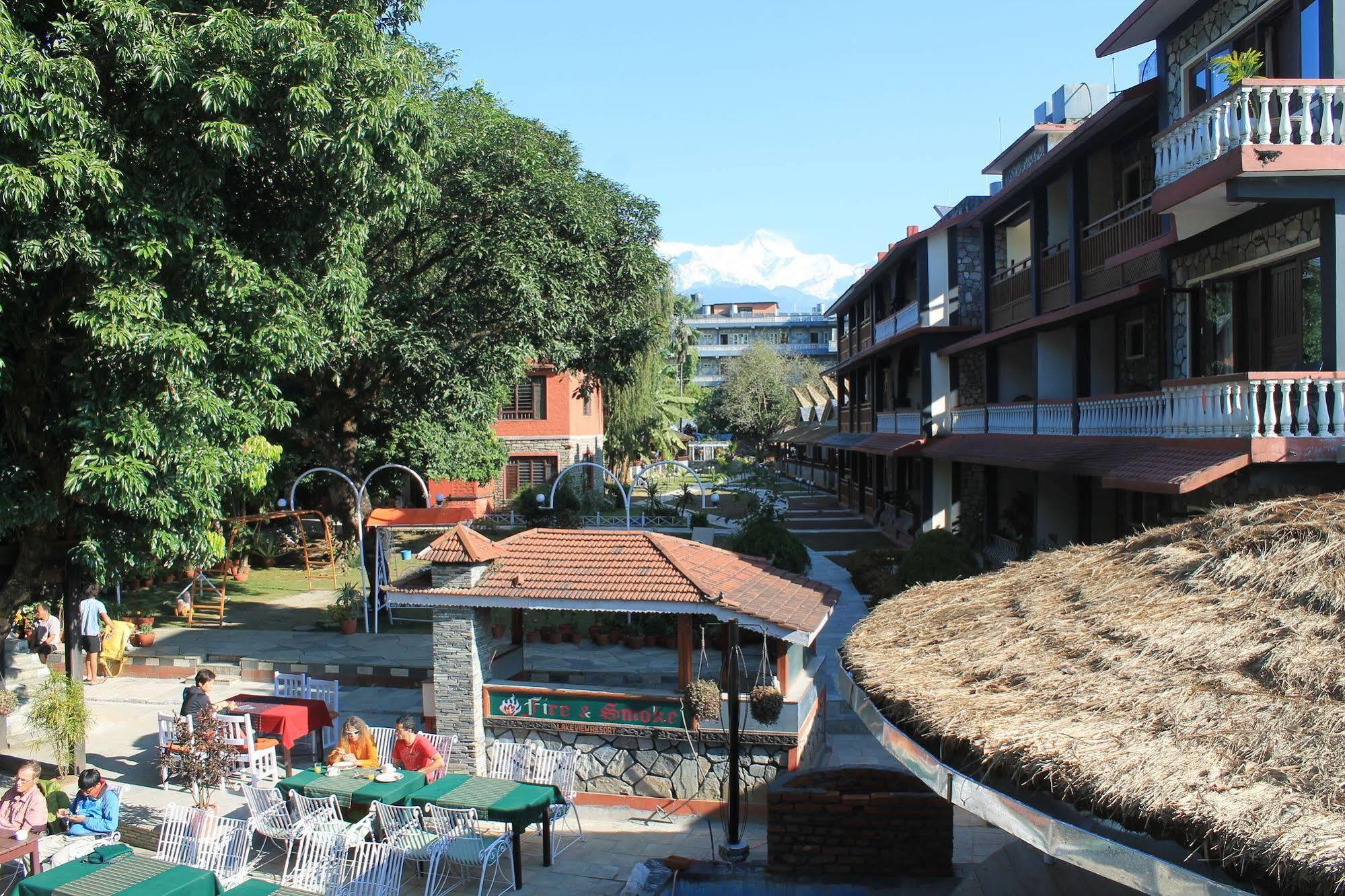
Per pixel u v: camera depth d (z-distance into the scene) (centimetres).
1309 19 1260
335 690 1446
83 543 1267
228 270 1238
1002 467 2636
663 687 1491
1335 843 372
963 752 571
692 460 8625
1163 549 710
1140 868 437
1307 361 1277
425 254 2698
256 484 2114
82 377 1174
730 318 11606
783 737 1145
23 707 1455
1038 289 2281
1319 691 483
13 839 959
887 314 3681
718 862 978
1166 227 1684
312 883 958
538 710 1231
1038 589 763
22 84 1059
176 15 1206
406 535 4112
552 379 4491
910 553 2058
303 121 1248
